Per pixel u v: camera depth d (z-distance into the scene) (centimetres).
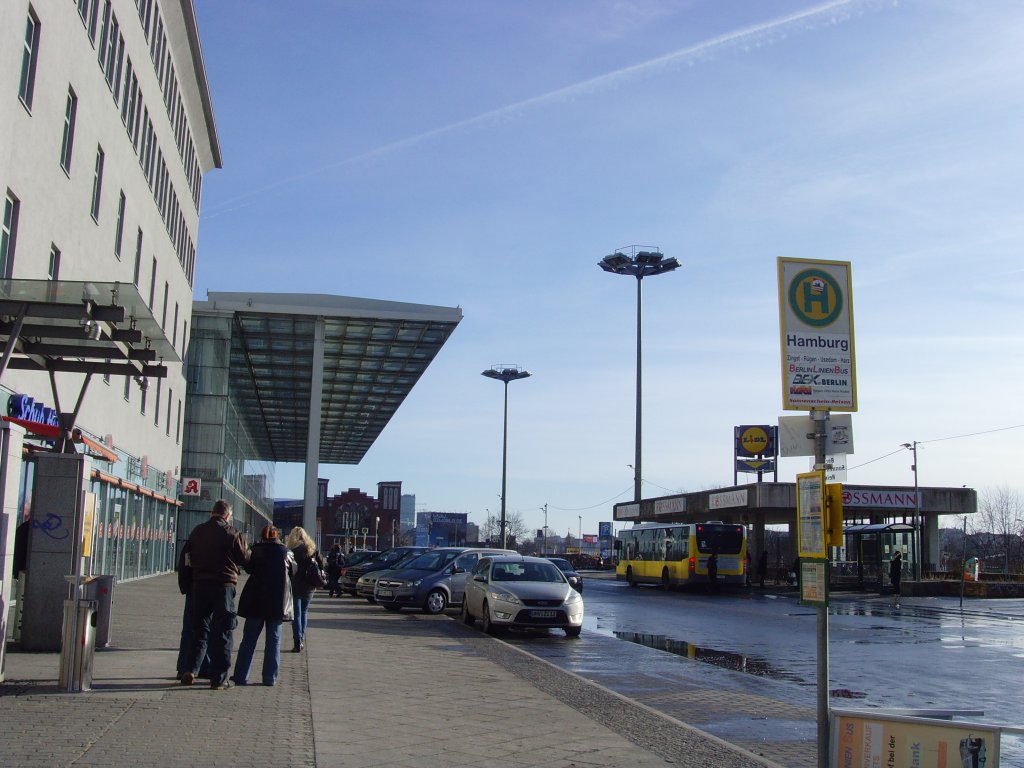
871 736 638
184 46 3747
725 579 4034
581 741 847
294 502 15712
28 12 1853
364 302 4403
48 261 2014
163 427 3812
